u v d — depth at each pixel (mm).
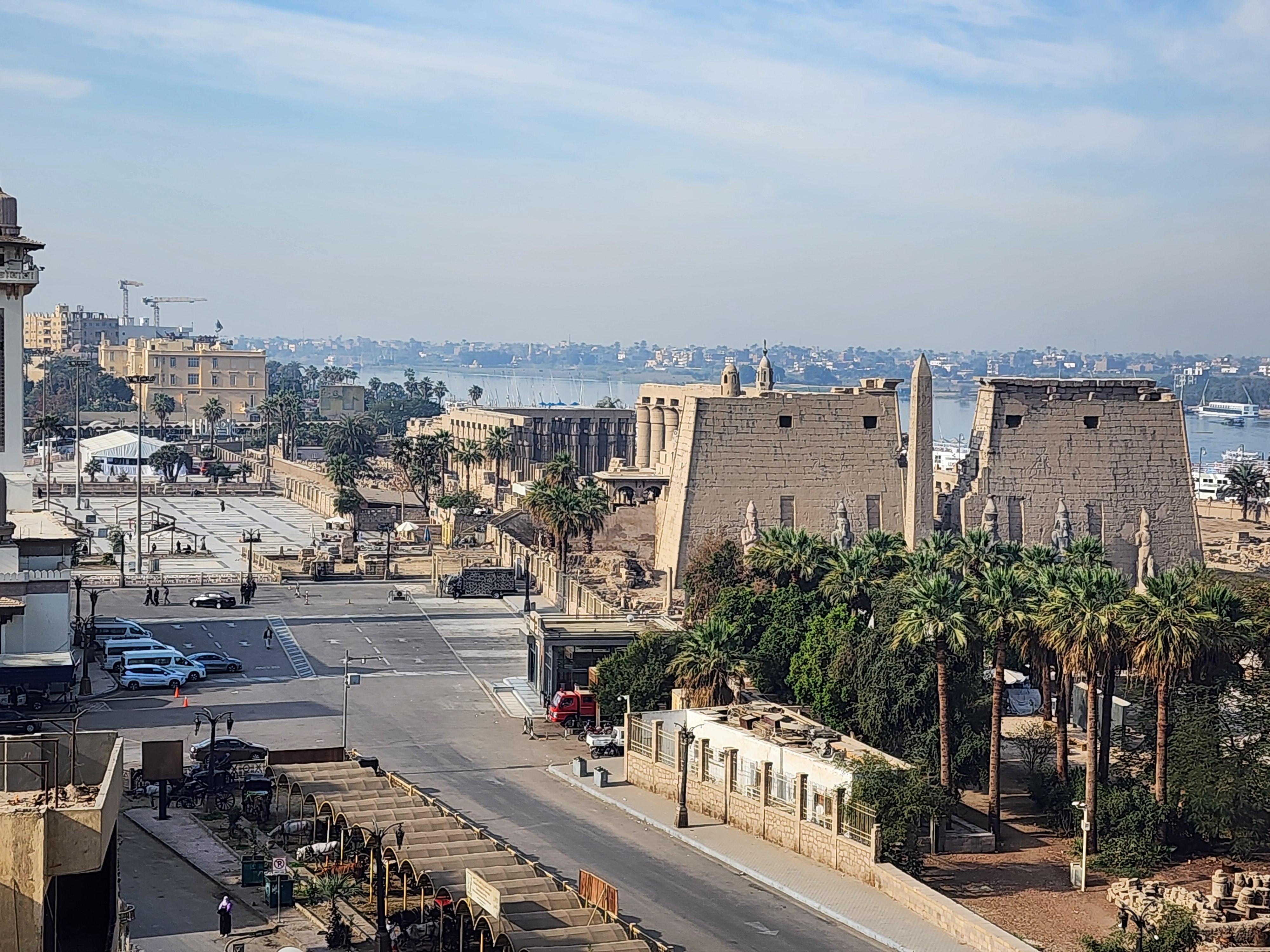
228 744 91750
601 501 158250
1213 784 82688
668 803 90062
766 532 123625
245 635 134875
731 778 86500
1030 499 156375
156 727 101688
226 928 64312
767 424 156750
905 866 76812
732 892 74312
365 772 79438
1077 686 109562
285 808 84375
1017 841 84562
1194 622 79750
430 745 101000
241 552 191250
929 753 89188
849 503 158750
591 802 90188
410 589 163250
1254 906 70750
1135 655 80875
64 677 106812
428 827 70188
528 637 121062
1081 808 84062
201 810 83688
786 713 93812
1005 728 104938
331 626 140750
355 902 69875
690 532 154625
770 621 109812
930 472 156375
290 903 68688
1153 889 73812
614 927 59438
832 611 107188
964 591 85500
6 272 125438
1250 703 88562
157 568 171000
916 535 155750
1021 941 65125
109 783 33906
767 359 189625
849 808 77688
